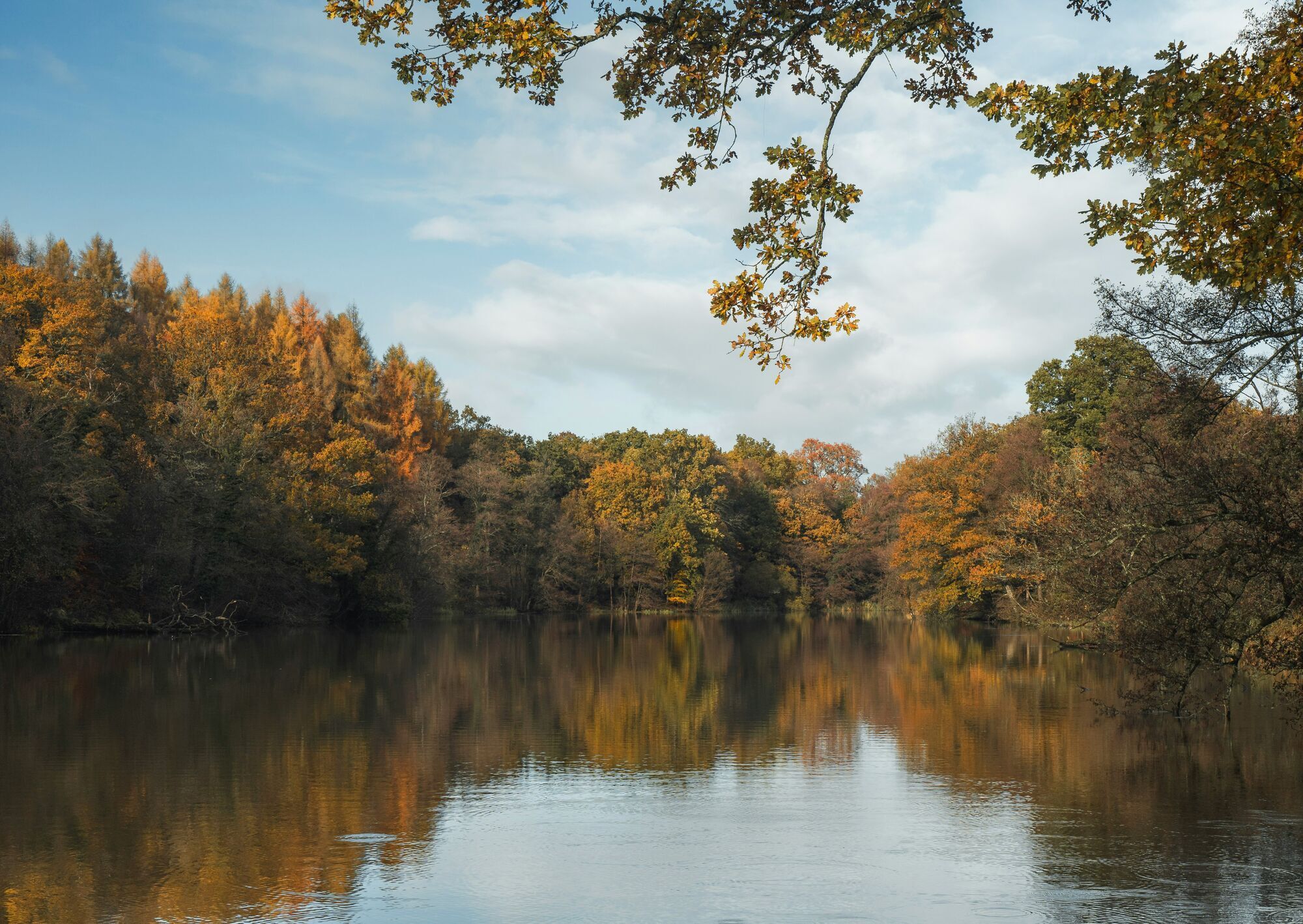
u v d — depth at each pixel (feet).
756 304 29.48
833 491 416.67
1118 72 29.22
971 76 31.19
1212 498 57.36
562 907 31.68
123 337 187.93
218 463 173.17
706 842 39.55
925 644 165.58
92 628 158.81
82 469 140.87
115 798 46.85
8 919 30.04
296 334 279.90
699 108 29.60
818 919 30.73
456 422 341.41
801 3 28.48
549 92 28.99
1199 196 31.81
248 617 188.24
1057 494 84.33
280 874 35.01
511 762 57.06
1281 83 28.84
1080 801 47.44
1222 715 74.64
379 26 27.78
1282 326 49.24
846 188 28.86
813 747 62.54
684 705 83.46
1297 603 58.80
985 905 32.04
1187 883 34.37
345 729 68.39
